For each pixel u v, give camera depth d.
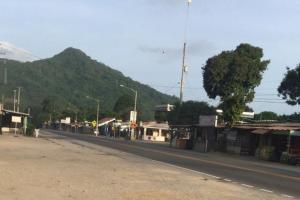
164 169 25.27
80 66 180.62
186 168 27.62
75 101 166.38
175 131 81.06
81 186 15.73
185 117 83.31
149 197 14.25
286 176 27.33
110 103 168.75
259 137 54.47
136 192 15.16
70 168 21.94
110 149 44.09
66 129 157.62
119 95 172.50
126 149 46.56
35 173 18.67
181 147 65.62
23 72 154.75
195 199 14.64
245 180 23.05
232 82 78.94
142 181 18.61
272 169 33.19
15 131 66.69
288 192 19.28
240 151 56.31
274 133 47.59
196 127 69.19
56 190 14.42
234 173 26.78
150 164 28.28
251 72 78.69
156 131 113.31
